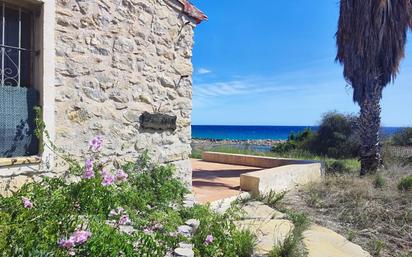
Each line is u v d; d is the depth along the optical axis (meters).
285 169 8.38
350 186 7.94
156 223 3.70
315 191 7.86
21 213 2.59
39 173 3.93
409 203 6.60
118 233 2.77
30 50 4.02
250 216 5.63
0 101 3.67
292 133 22.78
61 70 4.23
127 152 5.26
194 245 3.46
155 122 5.76
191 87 6.78
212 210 4.88
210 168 11.87
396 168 10.41
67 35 4.31
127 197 3.85
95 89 4.71
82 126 4.52
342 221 6.06
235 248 3.68
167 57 6.12
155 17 5.81
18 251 2.20
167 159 6.11
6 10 3.79
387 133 19.31
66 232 2.50
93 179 3.04
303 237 4.75
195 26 6.90
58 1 4.19
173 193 5.20
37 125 3.86
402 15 10.27
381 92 11.05
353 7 10.59
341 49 11.44
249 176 7.30
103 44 4.84
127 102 5.26
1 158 3.62
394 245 5.12
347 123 19.52
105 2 4.85
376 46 10.38
